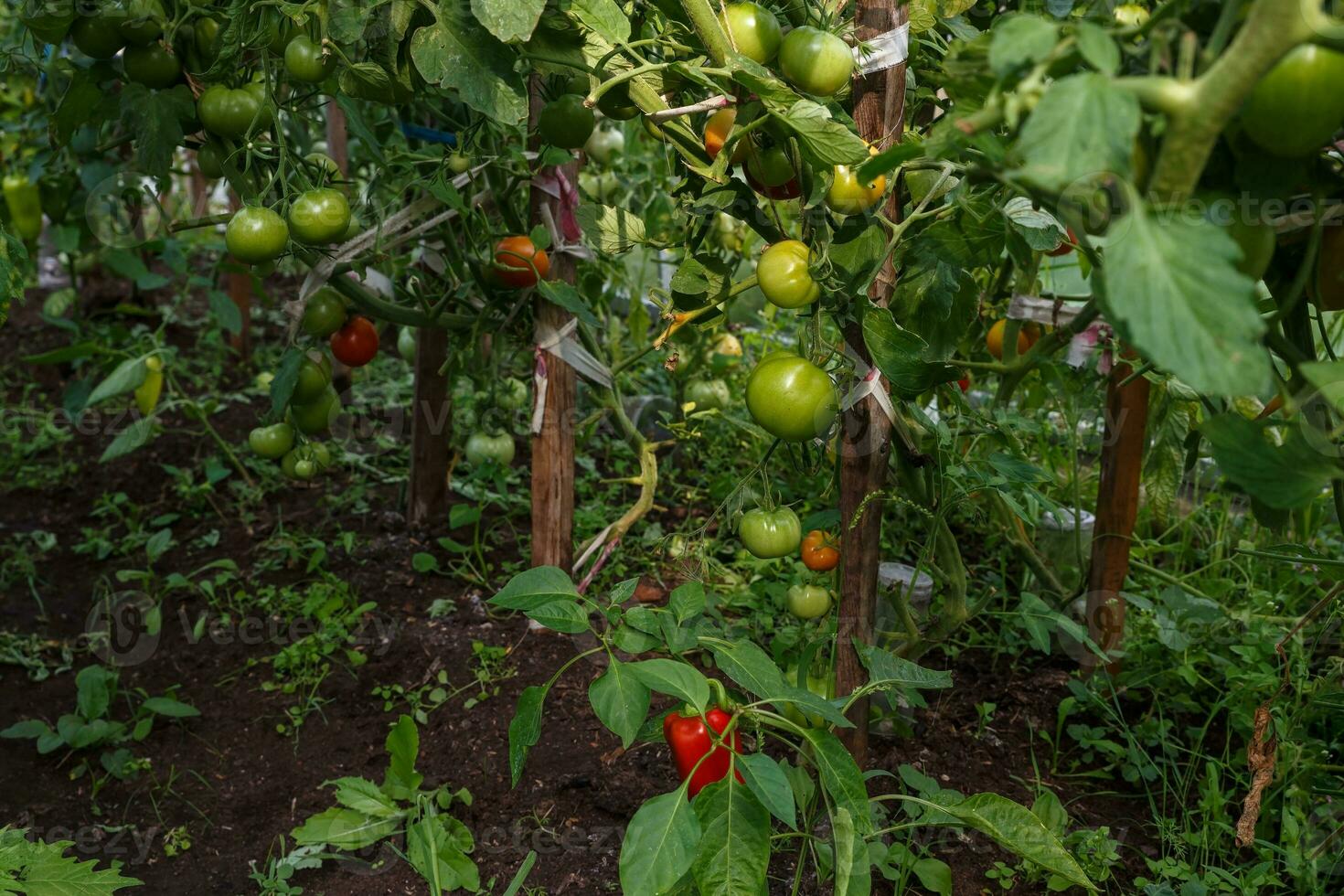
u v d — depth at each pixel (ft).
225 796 8.25
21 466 13.43
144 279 12.80
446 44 5.77
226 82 7.16
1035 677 9.34
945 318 5.84
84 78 7.41
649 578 10.66
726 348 12.22
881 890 6.88
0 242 5.87
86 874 5.95
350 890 7.21
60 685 9.68
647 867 4.79
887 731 8.41
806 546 6.86
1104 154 2.94
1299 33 2.89
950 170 5.52
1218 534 10.47
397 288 10.30
